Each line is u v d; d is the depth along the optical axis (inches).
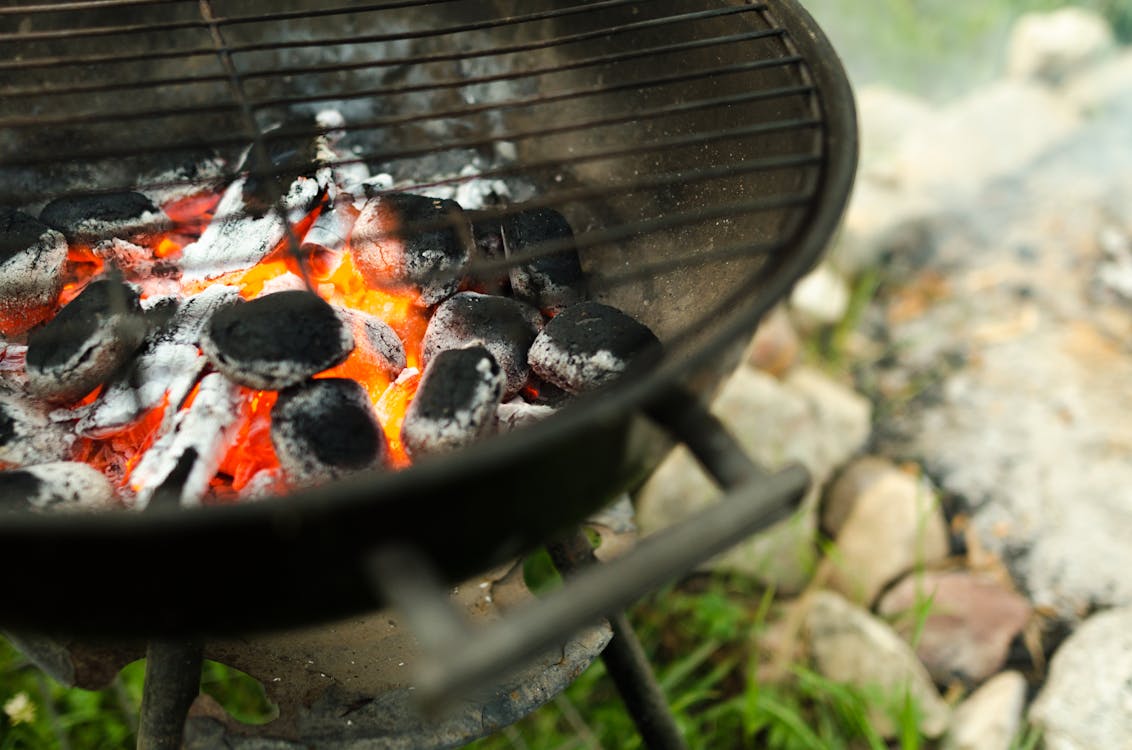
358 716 26.0
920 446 38.8
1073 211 45.0
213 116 31.9
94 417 26.0
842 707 33.4
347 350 25.1
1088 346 40.4
